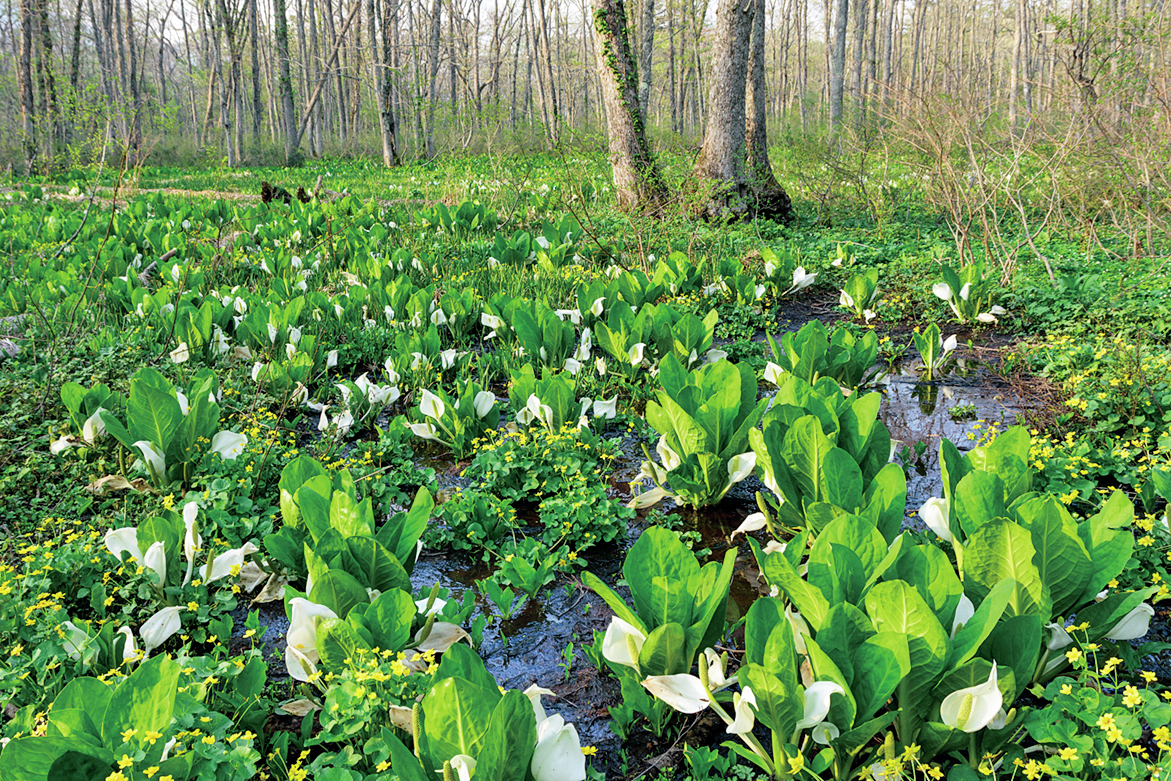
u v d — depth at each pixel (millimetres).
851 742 1974
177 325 5898
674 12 36188
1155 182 8383
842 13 23141
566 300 7793
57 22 38500
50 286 7395
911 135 9570
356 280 8758
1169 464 3727
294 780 1920
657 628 2193
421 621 2664
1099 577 2268
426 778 1757
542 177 16547
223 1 34156
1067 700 1959
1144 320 6418
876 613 1987
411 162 28750
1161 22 8836
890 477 2775
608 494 4102
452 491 4141
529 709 1834
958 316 7191
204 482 3814
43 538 3525
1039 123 8609
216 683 2418
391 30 39219
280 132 49656
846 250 10188
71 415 4375
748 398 3871
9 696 2316
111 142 11438
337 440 4621
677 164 12719
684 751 2307
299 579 3205
